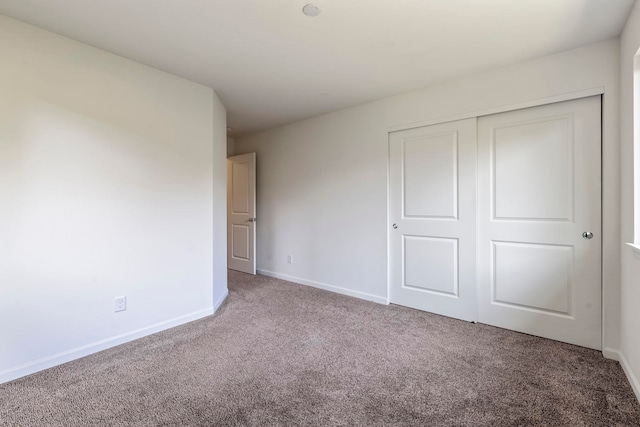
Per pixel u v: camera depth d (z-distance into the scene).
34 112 1.98
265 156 4.74
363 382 1.86
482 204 2.73
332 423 1.51
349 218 3.66
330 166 3.85
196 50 2.31
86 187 2.21
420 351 2.24
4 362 1.87
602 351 2.17
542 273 2.45
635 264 1.76
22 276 1.94
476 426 1.48
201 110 2.96
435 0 1.74
